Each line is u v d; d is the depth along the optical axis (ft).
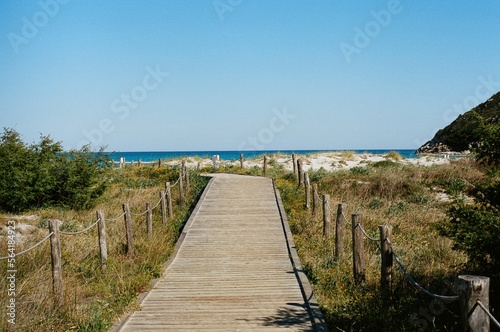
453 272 27.25
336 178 70.18
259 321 23.79
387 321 21.34
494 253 20.45
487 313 12.84
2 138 61.41
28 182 58.23
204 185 74.59
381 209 53.88
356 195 64.13
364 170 76.48
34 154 61.82
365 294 26.04
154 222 51.37
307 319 24.08
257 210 55.72
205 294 28.66
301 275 32.32
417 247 37.47
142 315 24.91
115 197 67.87
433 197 59.21
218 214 54.19
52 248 25.75
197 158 138.51
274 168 96.68
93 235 42.88
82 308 24.11
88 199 61.26
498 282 20.45
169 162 130.93
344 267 32.81
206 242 42.93
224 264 35.99
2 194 56.49
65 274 30.19
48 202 60.54
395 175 67.15
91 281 30.17
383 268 25.35
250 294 28.58
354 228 29.63
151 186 78.23
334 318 23.58
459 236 21.81
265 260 36.99
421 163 98.68
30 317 21.47
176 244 42.09
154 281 31.01
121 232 43.86
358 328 22.17
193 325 23.30
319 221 48.01
